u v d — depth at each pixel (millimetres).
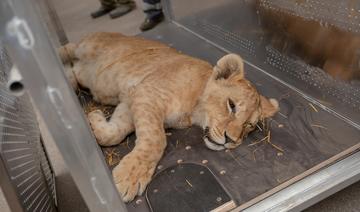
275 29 1728
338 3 1371
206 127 1442
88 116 1524
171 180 1336
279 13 1669
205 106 1444
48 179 1511
